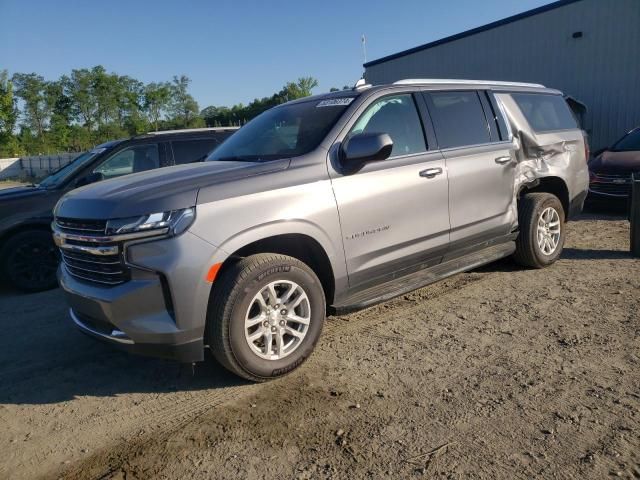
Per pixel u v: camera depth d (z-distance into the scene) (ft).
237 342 11.13
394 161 14.02
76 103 293.64
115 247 10.65
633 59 50.24
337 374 12.14
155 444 9.86
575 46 54.54
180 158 25.55
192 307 10.67
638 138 32.65
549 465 8.47
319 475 8.61
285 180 11.98
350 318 15.75
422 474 8.45
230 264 11.70
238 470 8.89
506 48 60.70
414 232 14.29
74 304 11.84
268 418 10.43
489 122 17.15
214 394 11.60
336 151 13.05
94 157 23.67
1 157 240.73
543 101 19.85
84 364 13.78
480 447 9.05
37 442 10.23
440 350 13.08
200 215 10.78
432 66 69.31
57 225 12.70
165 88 305.53
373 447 9.26
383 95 14.53
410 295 17.51
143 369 13.21
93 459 9.55
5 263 21.27
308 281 12.09
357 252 13.08
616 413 9.81
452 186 15.21
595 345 12.76
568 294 16.56
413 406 10.53
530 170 18.17
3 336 16.29
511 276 18.81
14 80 283.59
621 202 29.17
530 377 11.39
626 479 8.04
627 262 19.85
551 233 19.34
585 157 20.88
